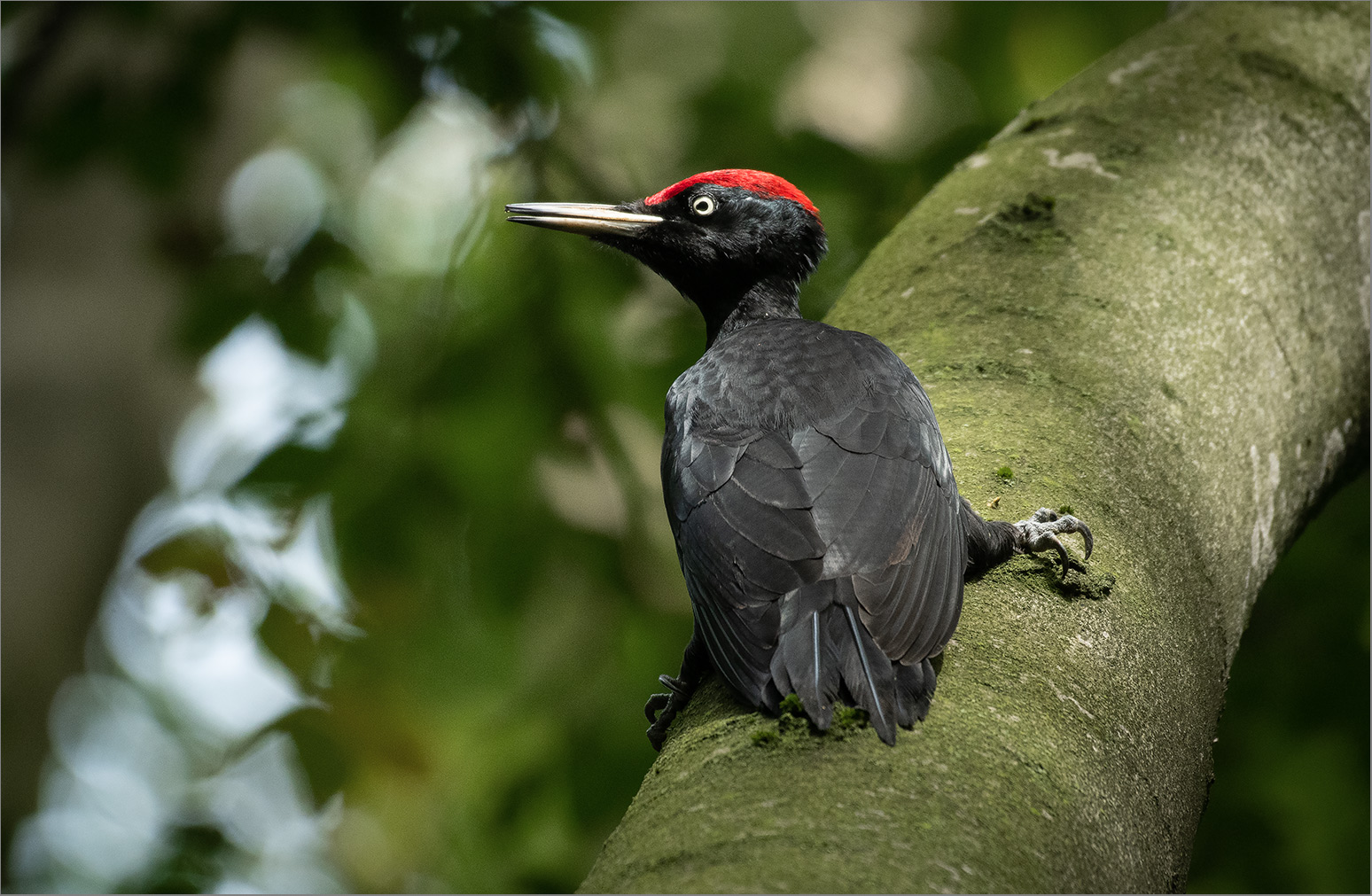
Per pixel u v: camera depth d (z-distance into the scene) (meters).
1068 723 4.61
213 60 11.94
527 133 12.27
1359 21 9.60
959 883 3.63
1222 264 7.64
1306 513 7.96
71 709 17.80
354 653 10.74
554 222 8.25
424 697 11.38
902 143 14.97
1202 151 8.33
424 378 11.66
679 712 5.70
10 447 17.03
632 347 12.10
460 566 11.40
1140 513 6.05
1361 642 12.35
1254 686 12.44
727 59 17.91
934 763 4.14
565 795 11.34
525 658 11.80
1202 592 6.13
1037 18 16.70
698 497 5.46
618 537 11.54
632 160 14.40
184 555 10.39
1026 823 4.02
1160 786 4.87
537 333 11.78
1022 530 5.61
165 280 17.47
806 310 12.14
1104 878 4.15
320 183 16.80
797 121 13.78
